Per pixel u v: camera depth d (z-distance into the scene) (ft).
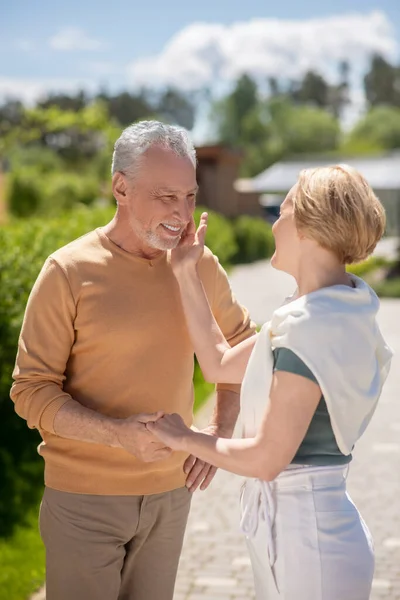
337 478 7.29
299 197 7.20
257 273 71.92
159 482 8.75
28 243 24.22
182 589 13.32
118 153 8.50
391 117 296.30
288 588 7.16
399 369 30.89
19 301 19.01
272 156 280.92
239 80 322.34
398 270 69.21
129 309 8.46
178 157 8.33
